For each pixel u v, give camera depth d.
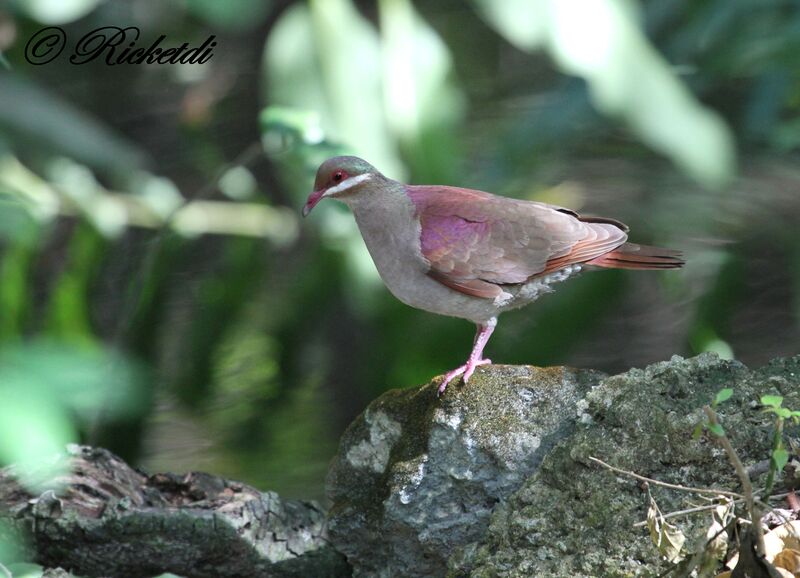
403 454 7.62
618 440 6.99
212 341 13.10
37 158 12.09
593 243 9.25
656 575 6.49
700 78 11.78
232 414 13.27
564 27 10.44
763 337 12.52
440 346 12.43
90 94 15.15
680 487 6.40
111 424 11.02
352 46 11.16
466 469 7.40
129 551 7.37
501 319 12.40
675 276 11.91
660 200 12.04
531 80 14.05
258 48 14.62
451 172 11.23
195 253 14.23
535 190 12.31
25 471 7.72
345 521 7.70
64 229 13.59
